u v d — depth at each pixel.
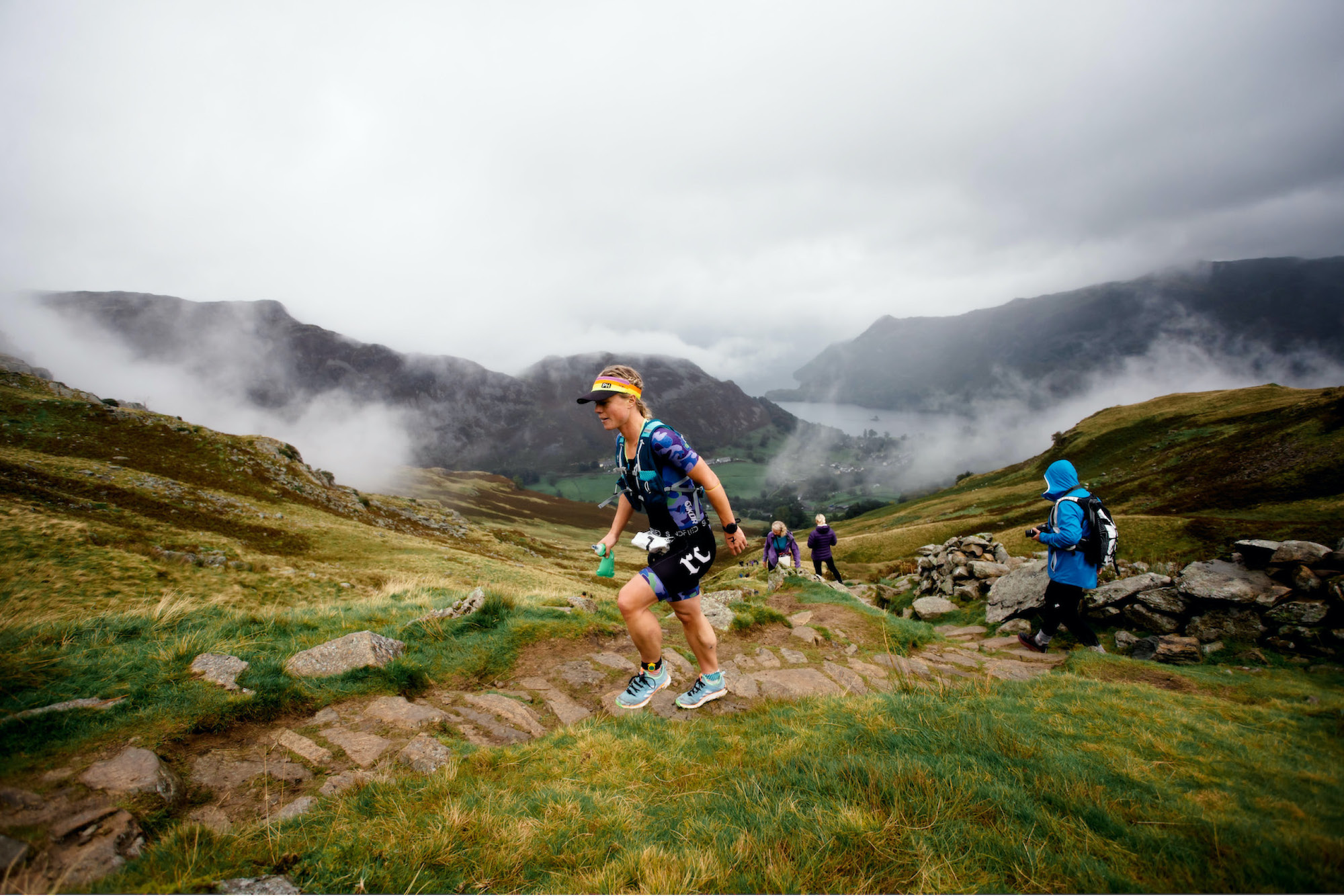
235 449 59.16
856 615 8.27
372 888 2.29
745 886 2.19
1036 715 4.14
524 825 2.68
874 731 3.65
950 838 2.42
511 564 59.59
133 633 4.77
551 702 4.71
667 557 3.87
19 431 48.56
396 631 5.57
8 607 4.82
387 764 3.43
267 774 3.23
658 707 4.61
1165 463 74.19
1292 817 2.51
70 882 2.15
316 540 42.78
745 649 6.38
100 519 32.78
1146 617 8.57
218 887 2.22
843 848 2.37
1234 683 5.58
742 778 3.12
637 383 3.88
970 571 12.44
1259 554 8.34
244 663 4.24
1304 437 55.50
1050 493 7.35
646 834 2.66
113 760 2.93
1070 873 2.16
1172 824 2.48
